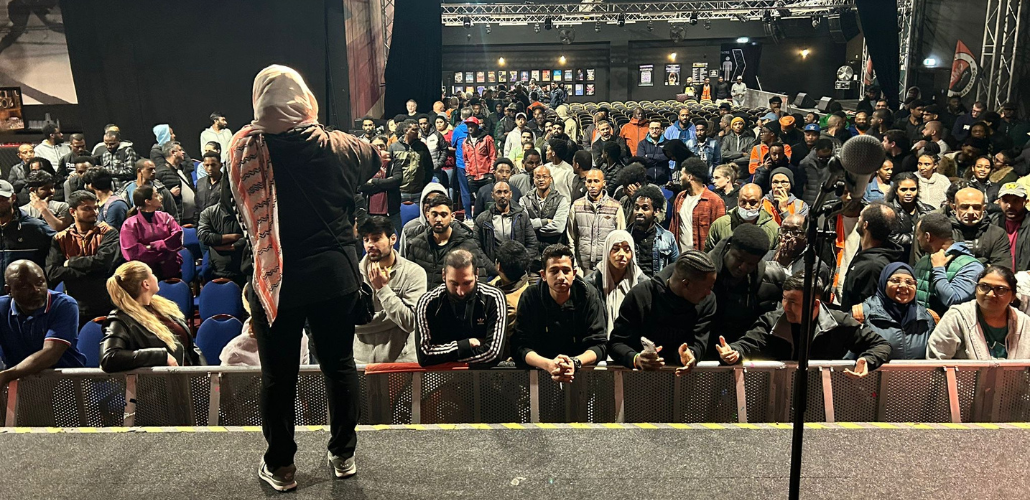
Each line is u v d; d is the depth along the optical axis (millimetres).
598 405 2934
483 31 26062
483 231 5570
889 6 16172
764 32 25984
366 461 2422
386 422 2936
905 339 3387
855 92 24312
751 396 2906
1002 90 13930
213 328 4066
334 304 2127
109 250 4777
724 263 3422
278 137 1974
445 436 2582
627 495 2213
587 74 27078
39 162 7840
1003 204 4859
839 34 25078
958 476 2299
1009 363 2812
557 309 3123
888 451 2463
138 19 12719
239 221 2072
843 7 23219
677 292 3021
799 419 1907
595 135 12719
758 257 3314
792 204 5758
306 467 2385
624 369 2912
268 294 1983
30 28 12688
